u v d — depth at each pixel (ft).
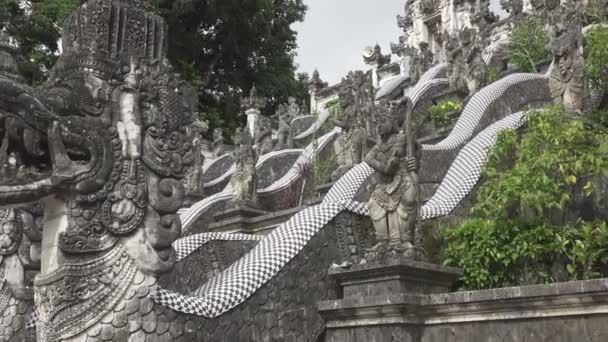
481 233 25.40
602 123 36.06
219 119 95.86
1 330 25.93
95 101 19.89
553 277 25.05
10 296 26.21
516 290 20.18
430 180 35.53
